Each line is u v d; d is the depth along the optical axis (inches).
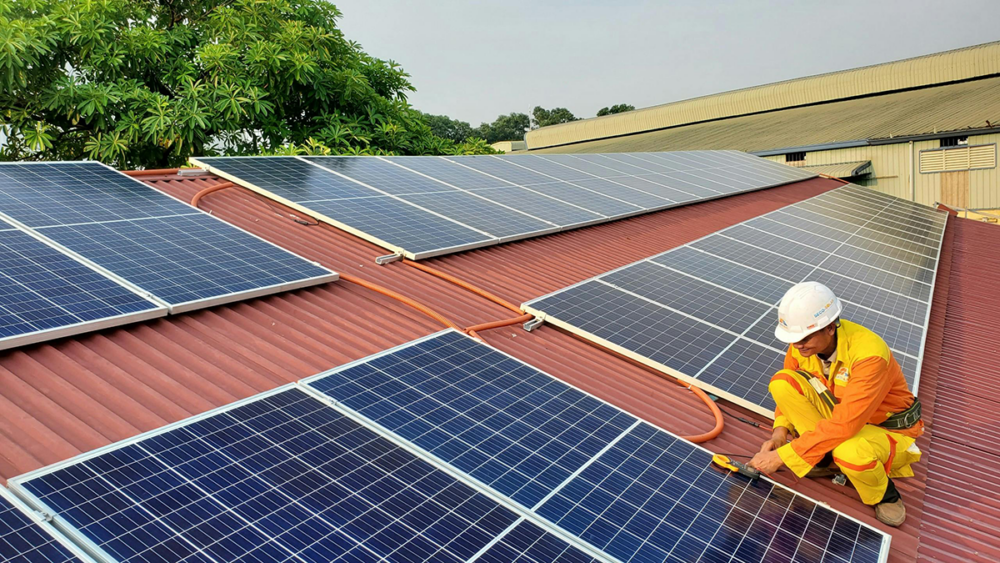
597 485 171.0
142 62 845.8
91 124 830.5
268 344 236.1
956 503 220.2
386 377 202.1
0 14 780.6
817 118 2188.7
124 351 210.5
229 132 855.1
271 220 371.2
